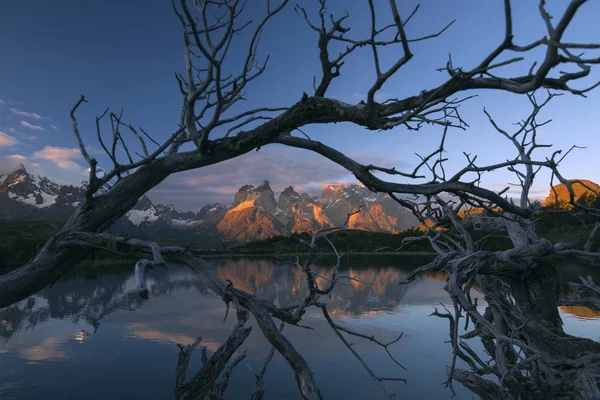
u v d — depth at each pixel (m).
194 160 4.04
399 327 33.84
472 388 8.60
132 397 19.19
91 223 4.06
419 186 3.72
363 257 152.38
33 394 19.48
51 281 3.94
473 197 3.88
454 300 7.00
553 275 7.89
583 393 6.51
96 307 49.62
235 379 21.23
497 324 8.45
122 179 4.26
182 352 9.03
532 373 7.68
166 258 3.35
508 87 2.57
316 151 3.97
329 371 22.34
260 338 31.06
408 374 21.22
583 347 7.31
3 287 3.70
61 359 25.72
